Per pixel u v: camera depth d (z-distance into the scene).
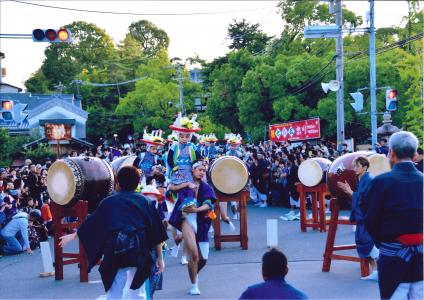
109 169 10.33
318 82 34.66
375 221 5.43
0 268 11.72
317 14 38.81
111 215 6.07
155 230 6.24
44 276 10.52
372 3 20.48
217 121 42.88
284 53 39.88
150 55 82.06
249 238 13.68
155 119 47.66
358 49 37.41
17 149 34.44
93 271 10.83
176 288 8.92
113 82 62.16
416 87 26.83
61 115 47.50
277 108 34.78
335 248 9.66
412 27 32.19
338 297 7.96
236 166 12.16
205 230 8.84
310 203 19.09
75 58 76.44
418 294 5.32
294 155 18.81
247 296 4.55
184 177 9.11
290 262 10.50
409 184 5.37
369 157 9.93
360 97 21.66
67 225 10.14
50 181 10.05
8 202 13.70
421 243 5.31
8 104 26.61
